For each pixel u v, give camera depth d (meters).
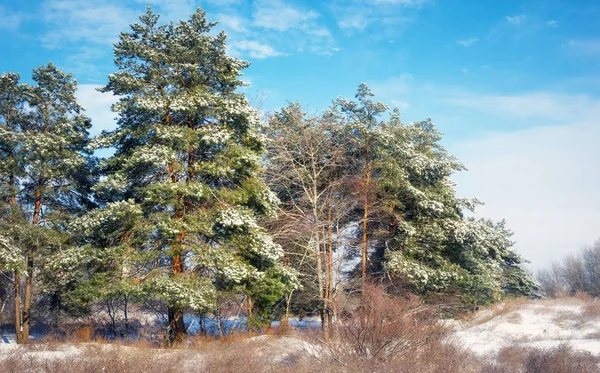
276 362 15.30
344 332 13.23
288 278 23.30
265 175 27.45
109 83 21.98
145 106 19.98
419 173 28.64
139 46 21.45
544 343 19.23
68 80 22.52
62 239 20.95
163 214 19.86
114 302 26.61
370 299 13.86
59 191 22.00
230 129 22.14
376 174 29.64
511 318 28.02
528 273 47.19
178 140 20.09
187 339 21.45
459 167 32.78
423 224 28.78
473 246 29.47
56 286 21.77
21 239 20.00
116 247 19.47
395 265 26.44
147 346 19.80
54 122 22.02
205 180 22.44
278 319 31.61
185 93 21.47
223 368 13.70
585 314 27.05
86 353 15.47
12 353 15.03
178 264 20.53
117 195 22.98
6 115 21.56
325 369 12.69
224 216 19.91
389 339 12.57
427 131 34.38
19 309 21.06
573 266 64.31
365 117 29.28
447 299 27.89
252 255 21.56
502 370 14.14
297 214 26.39
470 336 24.58
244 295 23.67
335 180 27.08
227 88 22.83
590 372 13.48
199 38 21.88
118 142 21.61
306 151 27.02
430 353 13.03
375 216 29.25
